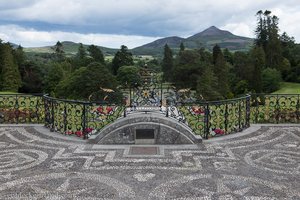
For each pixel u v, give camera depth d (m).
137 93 10.86
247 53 75.75
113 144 9.59
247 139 10.17
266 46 75.69
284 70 70.69
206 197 5.95
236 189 6.32
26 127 11.82
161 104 10.84
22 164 7.80
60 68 59.81
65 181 6.72
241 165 7.74
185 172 7.25
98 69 40.25
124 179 6.84
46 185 6.51
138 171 7.32
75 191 6.21
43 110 13.23
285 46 82.25
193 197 5.95
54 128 11.38
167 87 10.99
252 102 13.62
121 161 8.02
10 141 9.94
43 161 8.02
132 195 6.04
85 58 59.12
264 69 65.69
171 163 7.87
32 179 6.83
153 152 8.75
